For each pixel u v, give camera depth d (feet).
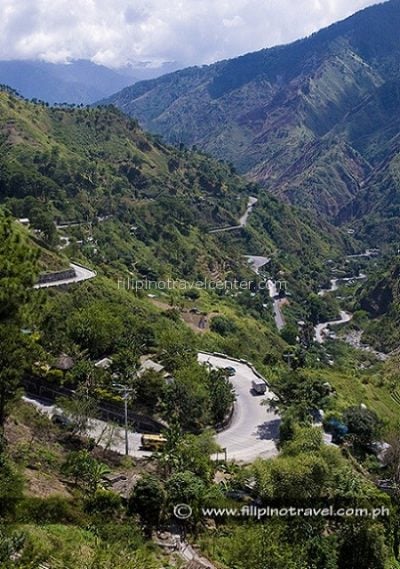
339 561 157.28
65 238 572.10
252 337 501.15
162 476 169.89
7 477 121.39
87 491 148.87
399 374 499.51
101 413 226.38
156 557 129.49
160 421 225.56
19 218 515.09
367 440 233.35
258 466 176.14
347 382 372.99
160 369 257.55
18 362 125.90
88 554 107.96
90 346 263.49
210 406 237.86
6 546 82.53
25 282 117.29
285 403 254.06
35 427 184.85
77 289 378.94
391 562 168.25
